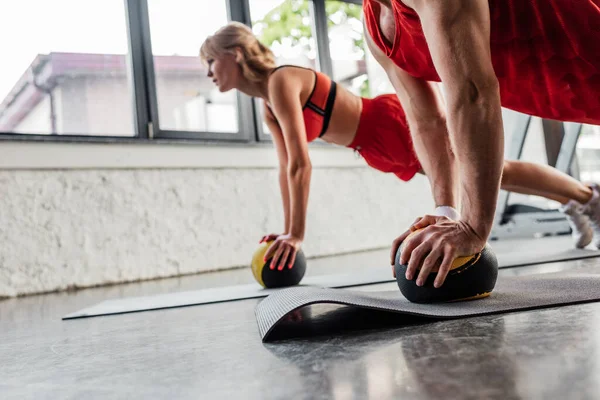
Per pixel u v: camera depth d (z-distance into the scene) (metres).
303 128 2.28
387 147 2.55
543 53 1.29
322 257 4.62
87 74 3.96
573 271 1.62
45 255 3.44
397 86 1.72
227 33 2.40
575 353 0.67
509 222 5.12
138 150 3.86
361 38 5.55
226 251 4.25
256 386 0.68
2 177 3.32
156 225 3.93
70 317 1.78
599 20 1.23
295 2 5.32
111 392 0.74
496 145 1.05
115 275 3.71
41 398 0.75
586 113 1.43
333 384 0.65
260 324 1.10
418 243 1.16
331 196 4.98
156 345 1.11
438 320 0.98
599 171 5.55
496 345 0.75
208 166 4.19
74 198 3.59
